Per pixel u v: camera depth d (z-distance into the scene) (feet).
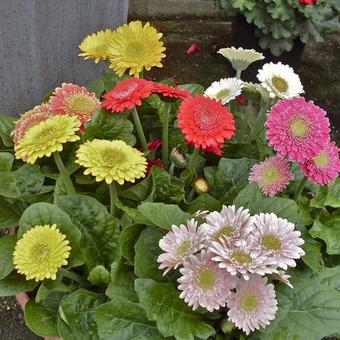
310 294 2.44
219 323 2.56
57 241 2.32
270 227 2.31
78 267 2.75
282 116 2.56
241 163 2.99
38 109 3.02
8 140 3.18
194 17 6.75
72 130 2.50
